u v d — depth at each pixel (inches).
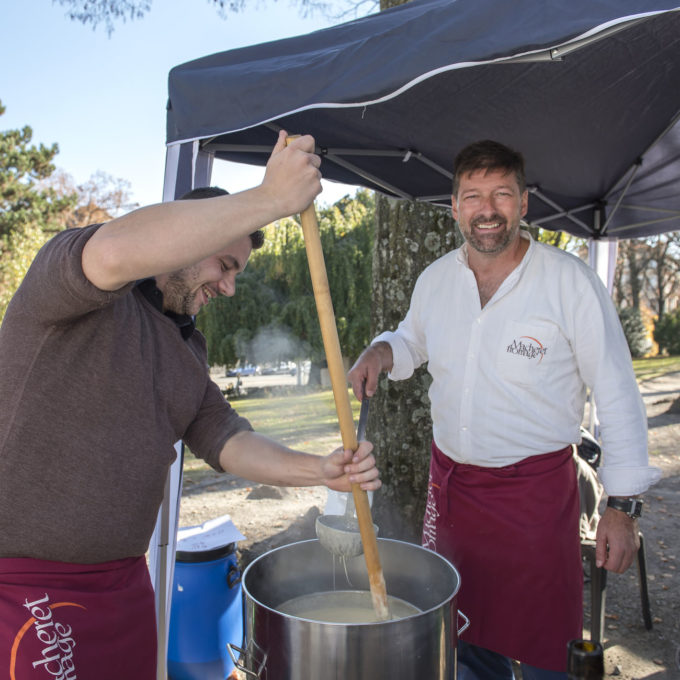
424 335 86.3
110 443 49.3
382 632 46.4
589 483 107.0
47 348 46.7
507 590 74.0
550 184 126.9
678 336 884.6
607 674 101.1
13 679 45.5
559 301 71.7
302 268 496.1
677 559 147.3
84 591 49.7
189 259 41.0
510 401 73.0
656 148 116.2
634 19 43.8
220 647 98.3
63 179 1062.4
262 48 67.8
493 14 48.7
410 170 111.3
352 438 53.8
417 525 129.5
